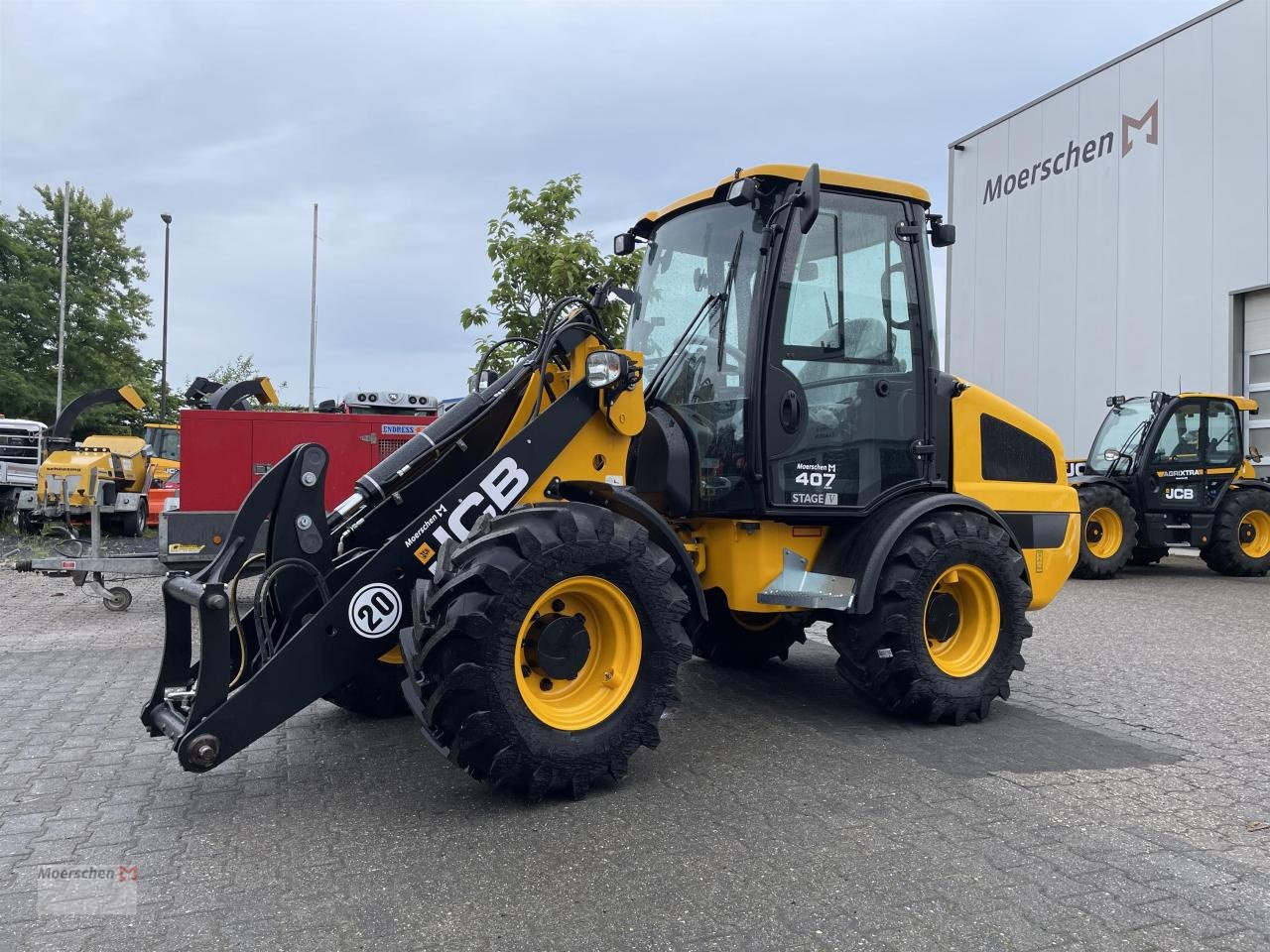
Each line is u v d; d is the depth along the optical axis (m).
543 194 9.16
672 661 3.83
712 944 2.58
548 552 3.55
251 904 2.83
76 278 34.69
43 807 3.65
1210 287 13.47
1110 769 4.06
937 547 4.59
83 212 34.72
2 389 30.86
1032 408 16.30
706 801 3.66
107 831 3.41
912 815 3.51
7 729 4.76
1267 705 5.16
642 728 3.77
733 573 4.61
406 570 3.79
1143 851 3.19
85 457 16.61
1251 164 12.91
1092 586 10.55
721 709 5.07
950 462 5.13
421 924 2.70
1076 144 15.41
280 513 3.95
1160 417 11.45
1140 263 14.45
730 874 3.01
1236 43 13.05
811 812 3.54
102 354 34.44
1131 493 11.61
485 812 3.56
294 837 3.34
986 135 17.06
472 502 3.90
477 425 4.41
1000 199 16.84
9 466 18.58
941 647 4.80
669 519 4.82
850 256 4.74
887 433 4.84
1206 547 11.59
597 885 2.94
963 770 4.04
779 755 4.26
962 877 2.98
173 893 2.90
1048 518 5.52
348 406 9.51
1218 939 2.61
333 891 2.92
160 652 6.80
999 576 4.78
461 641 3.45
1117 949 2.56
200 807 3.64
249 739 3.49
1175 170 13.91
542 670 3.66
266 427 8.38
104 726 4.82
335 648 3.66
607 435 4.20
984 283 17.20
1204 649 6.77
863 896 2.85
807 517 4.59
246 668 3.97
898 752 4.30
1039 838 3.29
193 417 8.26
